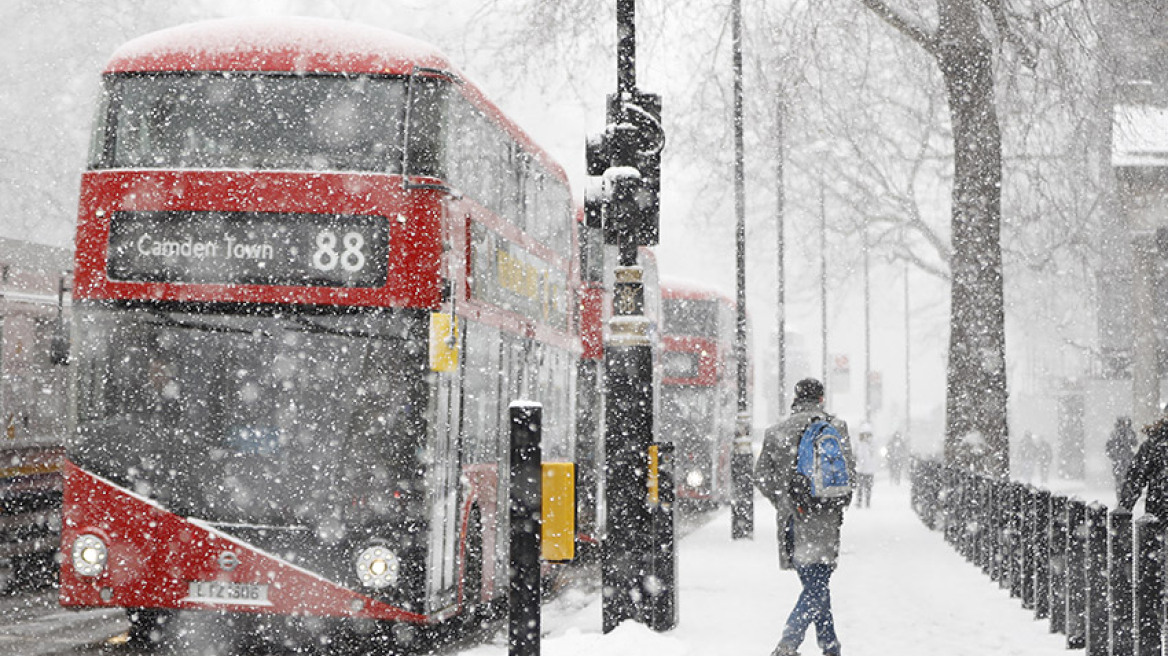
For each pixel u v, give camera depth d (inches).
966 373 1289.4
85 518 591.5
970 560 1027.3
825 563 538.9
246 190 597.9
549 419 841.5
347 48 616.1
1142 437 2160.4
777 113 1775.3
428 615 592.1
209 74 610.9
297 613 586.6
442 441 605.6
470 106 647.1
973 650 593.6
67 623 685.9
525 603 378.9
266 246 597.0
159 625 653.3
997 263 1298.0
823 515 539.2
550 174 848.3
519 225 756.6
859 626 666.8
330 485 590.9
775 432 548.7
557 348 869.2
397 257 595.8
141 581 587.8
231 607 587.5
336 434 593.6
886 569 968.9
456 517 633.0
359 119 606.9
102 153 607.5
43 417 891.4
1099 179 2101.4
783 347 2017.7
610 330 627.2
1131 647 522.9
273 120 606.5
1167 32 1343.5
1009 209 1895.9
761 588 847.1
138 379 595.8
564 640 581.3
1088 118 1434.5
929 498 1459.2
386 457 593.0
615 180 621.6
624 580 621.9
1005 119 1539.1
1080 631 598.2
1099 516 560.4
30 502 870.4
